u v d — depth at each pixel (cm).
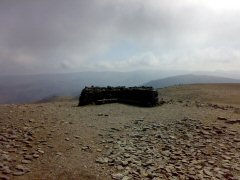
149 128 1753
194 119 1942
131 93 2828
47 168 1073
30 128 1521
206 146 1459
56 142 1370
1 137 1310
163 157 1287
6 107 2084
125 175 1084
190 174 1126
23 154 1172
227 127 1789
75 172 1065
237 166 1231
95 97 2816
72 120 1852
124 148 1382
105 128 1741
